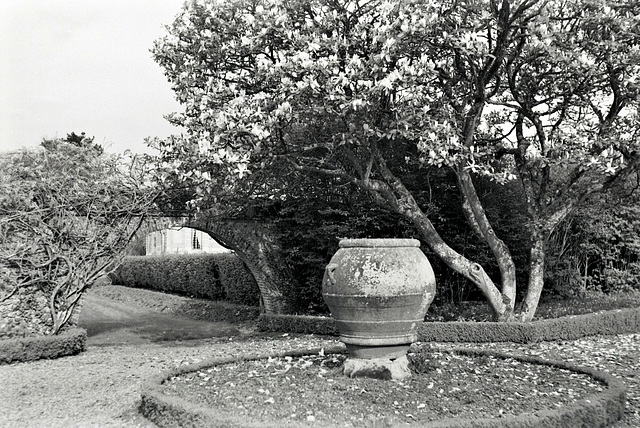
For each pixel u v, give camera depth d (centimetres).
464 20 1192
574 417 649
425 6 1112
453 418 636
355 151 1408
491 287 1466
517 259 1909
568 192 1650
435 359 922
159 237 3731
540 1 1320
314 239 1764
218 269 2369
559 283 2084
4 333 1373
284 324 1675
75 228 1421
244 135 1202
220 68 1352
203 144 1187
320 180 1716
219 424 622
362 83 1104
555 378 840
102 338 1730
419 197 1714
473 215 1498
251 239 1783
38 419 777
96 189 1434
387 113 1263
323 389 764
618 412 719
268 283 1809
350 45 1195
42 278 1387
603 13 1199
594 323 1460
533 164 1496
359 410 675
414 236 1736
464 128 1382
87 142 1476
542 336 1364
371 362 822
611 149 1393
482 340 1381
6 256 1345
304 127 1598
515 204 1862
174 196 1506
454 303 1877
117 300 3119
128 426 722
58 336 1332
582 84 1427
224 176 1316
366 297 788
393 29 1104
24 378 1075
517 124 1591
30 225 1366
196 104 1317
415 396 724
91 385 984
